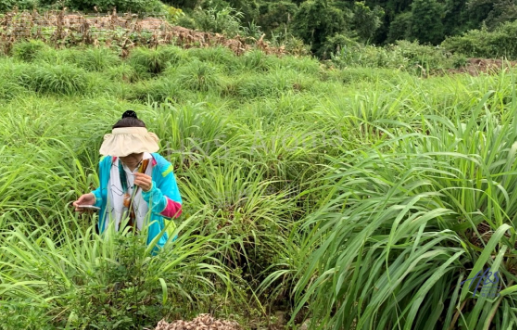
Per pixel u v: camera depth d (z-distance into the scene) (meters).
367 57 19.44
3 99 9.26
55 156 5.25
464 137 3.05
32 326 2.74
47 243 3.28
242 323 3.42
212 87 11.41
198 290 3.37
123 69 13.09
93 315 2.82
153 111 6.16
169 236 3.38
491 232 2.87
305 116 7.00
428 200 2.80
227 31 24.33
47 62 12.71
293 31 43.03
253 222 4.36
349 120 6.27
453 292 2.70
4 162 5.01
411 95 6.60
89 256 3.20
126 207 3.61
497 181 2.95
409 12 71.38
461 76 8.44
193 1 39.06
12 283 3.14
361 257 2.78
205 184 4.90
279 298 4.04
